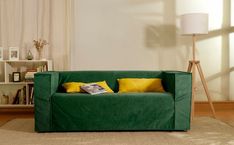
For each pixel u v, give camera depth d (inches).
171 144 112.1
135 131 134.1
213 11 192.9
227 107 194.2
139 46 193.3
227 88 194.4
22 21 190.4
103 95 131.7
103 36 192.7
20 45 190.9
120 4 192.1
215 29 193.3
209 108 193.0
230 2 192.9
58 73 151.2
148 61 193.3
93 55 192.9
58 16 190.7
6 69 180.9
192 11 192.5
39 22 190.9
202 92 193.9
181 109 132.2
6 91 190.7
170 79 139.3
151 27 192.9
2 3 189.0
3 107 185.8
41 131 131.5
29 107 187.5
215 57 194.4
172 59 193.6
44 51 191.6
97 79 154.9
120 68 193.5
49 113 130.7
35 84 130.5
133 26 192.9
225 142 115.0
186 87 132.4
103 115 131.0
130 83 149.8
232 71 194.2
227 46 194.2
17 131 134.5
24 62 191.2
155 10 192.4
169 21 192.7
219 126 143.9
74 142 115.3
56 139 119.9
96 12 191.8
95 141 116.7
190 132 132.0
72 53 192.4
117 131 134.0
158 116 131.7
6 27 189.8
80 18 191.5
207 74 194.5
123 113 131.3
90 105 130.4
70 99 130.3
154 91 148.3
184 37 192.9
